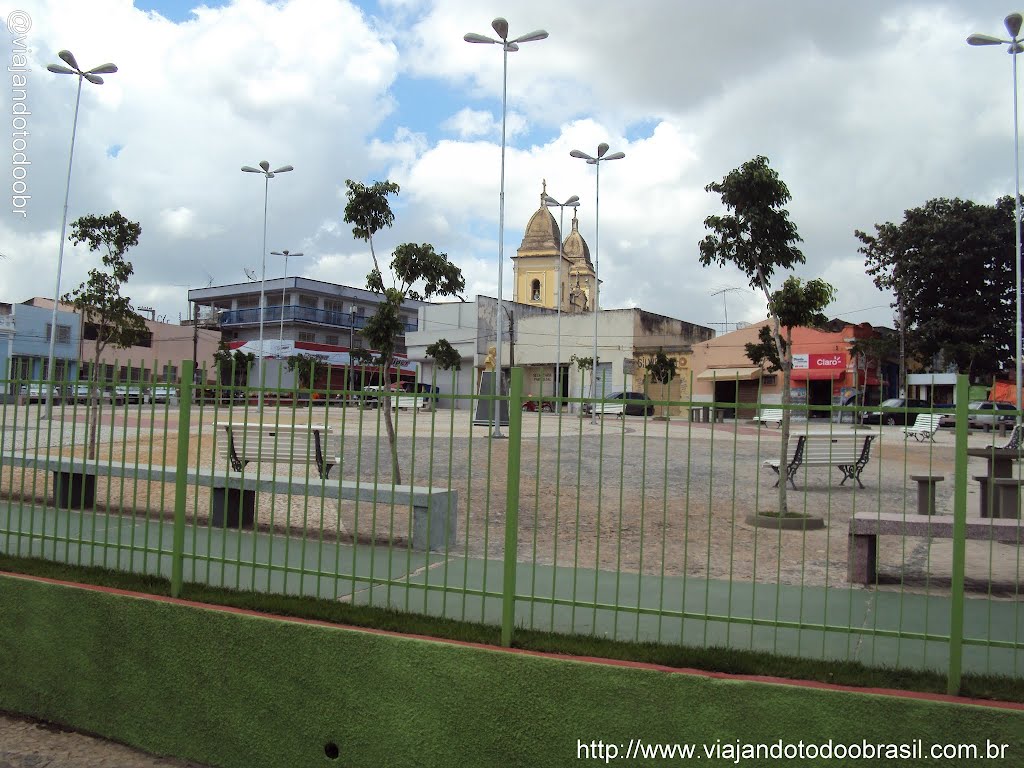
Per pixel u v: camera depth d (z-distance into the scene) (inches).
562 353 1950.1
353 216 440.1
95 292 513.7
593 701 148.3
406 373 2080.5
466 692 155.9
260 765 171.2
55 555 229.0
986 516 359.9
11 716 197.8
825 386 1624.0
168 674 181.5
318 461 328.5
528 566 253.8
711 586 231.1
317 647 167.3
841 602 217.9
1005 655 171.8
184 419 199.0
